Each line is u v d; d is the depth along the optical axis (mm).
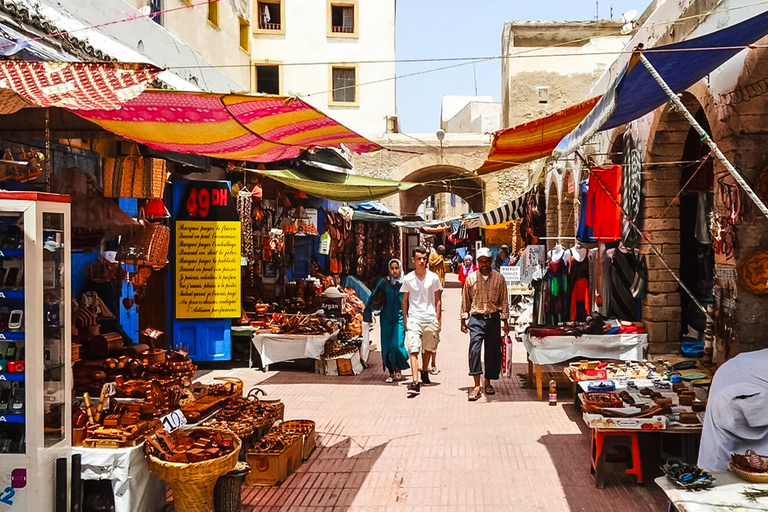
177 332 9484
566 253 8961
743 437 4195
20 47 5035
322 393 8312
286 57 26172
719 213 6367
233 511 4367
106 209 6102
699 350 8102
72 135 5578
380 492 4961
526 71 21859
